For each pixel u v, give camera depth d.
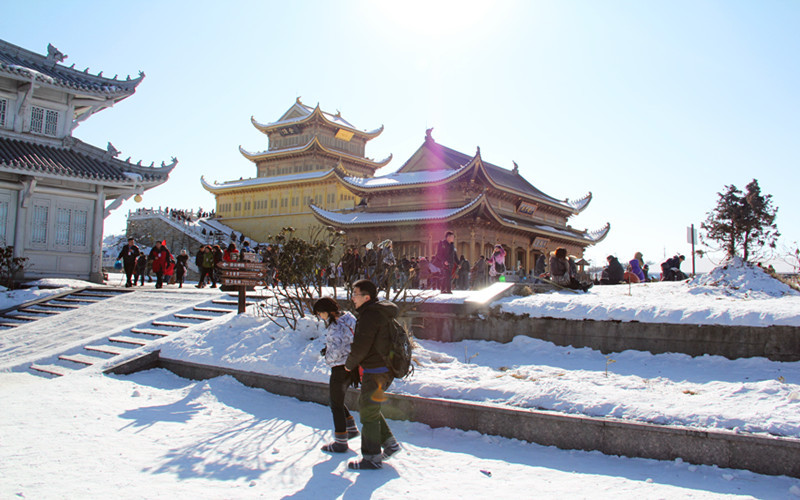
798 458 5.64
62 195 25.25
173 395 9.81
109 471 5.84
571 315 11.14
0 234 23.45
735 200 16.64
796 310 9.34
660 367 9.48
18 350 15.03
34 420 7.84
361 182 51.31
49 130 26.09
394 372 6.29
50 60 26.58
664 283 16.59
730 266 15.45
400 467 6.20
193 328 13.01
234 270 13.34
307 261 11.88
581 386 7.64
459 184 46.22
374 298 6.45
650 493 5.32
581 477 5.82
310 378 9.40
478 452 6.75
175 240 69.00
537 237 54.06
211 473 5.91
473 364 10.13
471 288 22.88
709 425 6.23
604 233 65.62
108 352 13.27
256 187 75.12
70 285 22.81
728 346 9.61
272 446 6.96
